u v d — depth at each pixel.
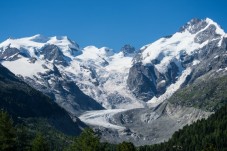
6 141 140.38
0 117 141.75
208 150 179.00
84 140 165.38
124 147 181.25
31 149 165.38
